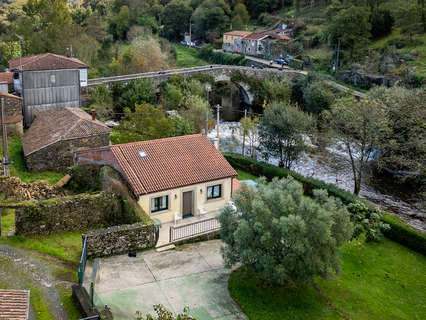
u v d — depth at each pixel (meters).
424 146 37.56
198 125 62.50
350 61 97.75
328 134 47.84
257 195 24.62
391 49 91.38
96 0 159.88
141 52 91.12
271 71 87.81
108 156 33.34
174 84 76.94
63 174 42.88
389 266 30.41
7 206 26.92
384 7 107.00
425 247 32.56
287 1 159.75
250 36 129.12
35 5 100.56
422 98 39.84
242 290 24.36
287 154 53.62
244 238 22.94
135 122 50.69
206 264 26.94
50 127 46.12
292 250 22.38
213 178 32.91
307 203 23.11
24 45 81.81
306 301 24.05
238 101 93.31
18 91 54.00
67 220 28.83
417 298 26.42
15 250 25.78
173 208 31.66
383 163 45.53
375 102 42.62
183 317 18.00
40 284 22.69
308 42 117.88
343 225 24.27
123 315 21.16
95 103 63.81
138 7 148.12
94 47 91.56
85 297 21.34
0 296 16.56
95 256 26.34
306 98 78.75
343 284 26.67
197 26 149.38
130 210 29.48
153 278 24.91
